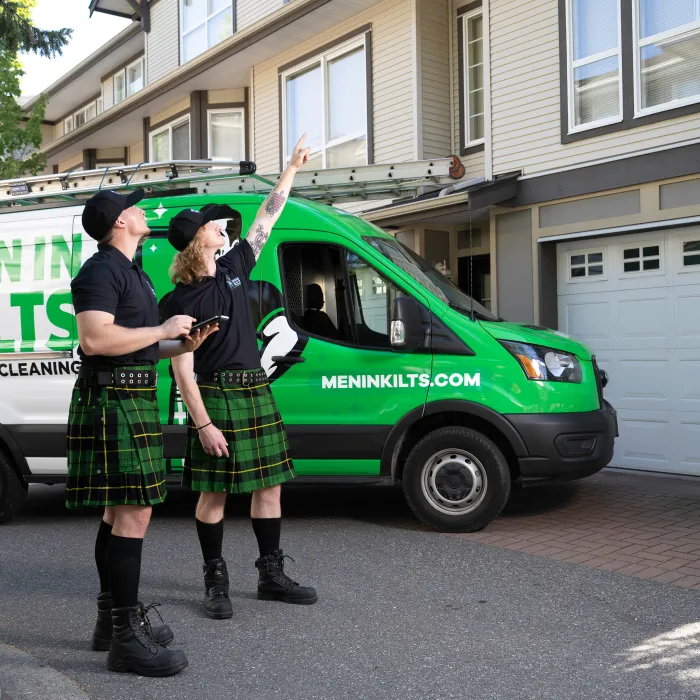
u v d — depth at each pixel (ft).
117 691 10.64
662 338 27.78
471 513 18.69
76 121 76.74
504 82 31.89
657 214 27.02
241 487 13.03
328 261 19.62
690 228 26.94
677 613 13.39
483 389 18.52
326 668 11.30
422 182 27.12
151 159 58.23
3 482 21.43
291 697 10.42
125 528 11.19
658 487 24.93
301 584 15.16
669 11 27.04
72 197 24.07
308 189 27.07
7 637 12.78
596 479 26.55
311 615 13.46
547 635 12.45
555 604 13.89
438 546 17.75
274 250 19.76
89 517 22.67
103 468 10.91
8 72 50.98
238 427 13.12
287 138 44.98
